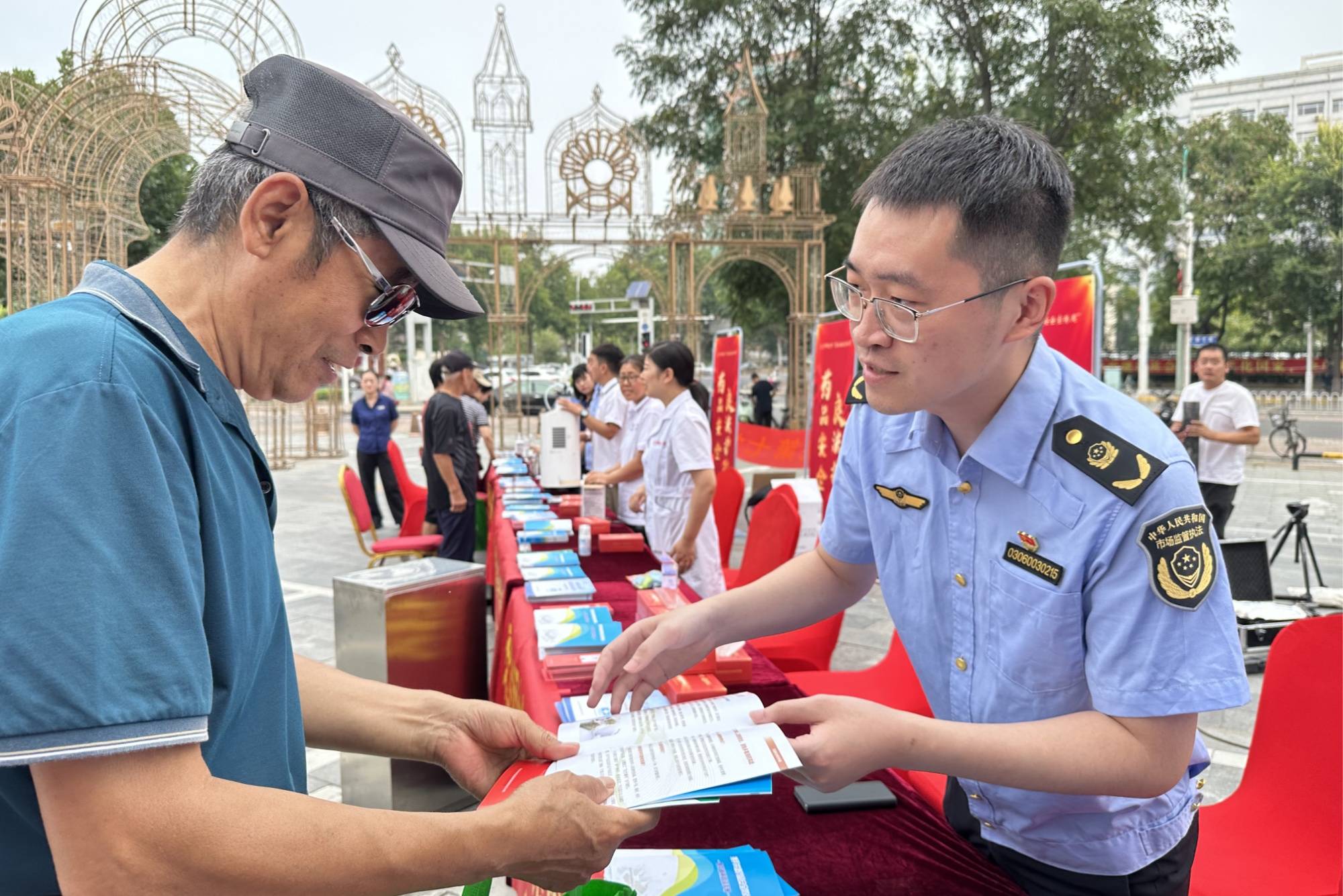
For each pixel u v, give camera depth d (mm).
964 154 935
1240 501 9180
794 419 11086
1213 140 18109
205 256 852
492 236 10000
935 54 12531
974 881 1199
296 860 712
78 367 695
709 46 13148
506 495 5180
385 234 862
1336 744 1534
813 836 1320
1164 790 989
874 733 961
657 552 3807
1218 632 944
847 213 12688
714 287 14781
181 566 707
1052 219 959
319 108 853
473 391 7363
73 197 7754
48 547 632
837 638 2859
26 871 779
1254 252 19719
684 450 3598
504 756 1188
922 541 1214
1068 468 1023
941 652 1233
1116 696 971
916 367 981
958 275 936
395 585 3021
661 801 943
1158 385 34938
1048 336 3271
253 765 899
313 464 13195
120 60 7668
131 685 651
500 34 11227
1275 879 1514
